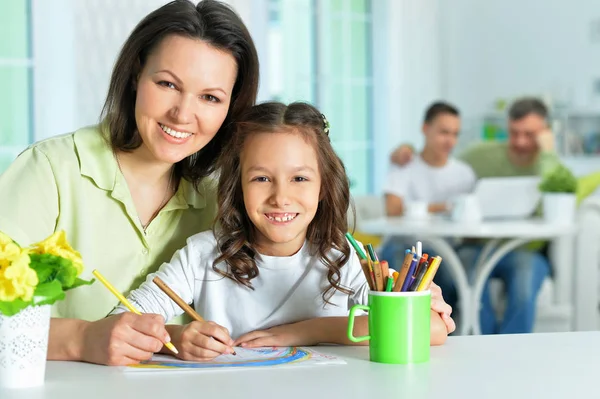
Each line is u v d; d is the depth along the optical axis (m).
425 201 4.94
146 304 1.50
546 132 4.87
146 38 1.48
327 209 1.61
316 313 1.62
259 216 1.53
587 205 4.29
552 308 4.20
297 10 6.32
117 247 1.60
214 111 1.50
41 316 1.10
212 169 1.68
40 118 4.63
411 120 6.93
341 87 6.56
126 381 1.14
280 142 1.52
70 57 4.70
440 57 7.24
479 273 4.08
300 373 1.18
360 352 1.36
